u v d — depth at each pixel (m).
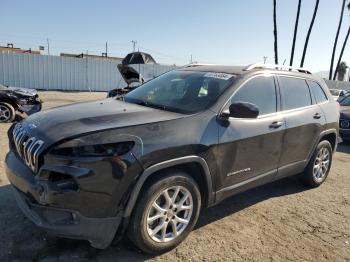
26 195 2.99
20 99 9.92
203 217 4.19
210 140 3.44
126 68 12.12
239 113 3.48
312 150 5.17
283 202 4.86
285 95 4.63
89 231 2.85
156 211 3.19
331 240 3.89
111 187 2.83
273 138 4.23
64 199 2.74
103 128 2.94
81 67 24.44
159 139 3.07
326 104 5.45
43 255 3.14
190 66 4.96
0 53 22.00
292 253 3.55
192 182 3.37
